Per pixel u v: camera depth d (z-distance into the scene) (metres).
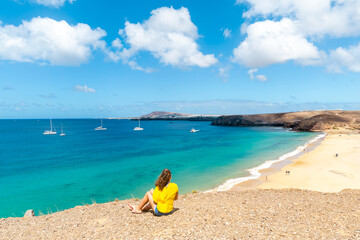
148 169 37.62
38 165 43.19
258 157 44.53
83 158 49.97
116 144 76.94
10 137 111.50
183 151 56.97
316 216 5.73
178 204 7.41
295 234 4.46
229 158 44.56
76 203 22.66
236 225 5.05
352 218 5.51
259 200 7.84
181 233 4.65
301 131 123.44
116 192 25.98
